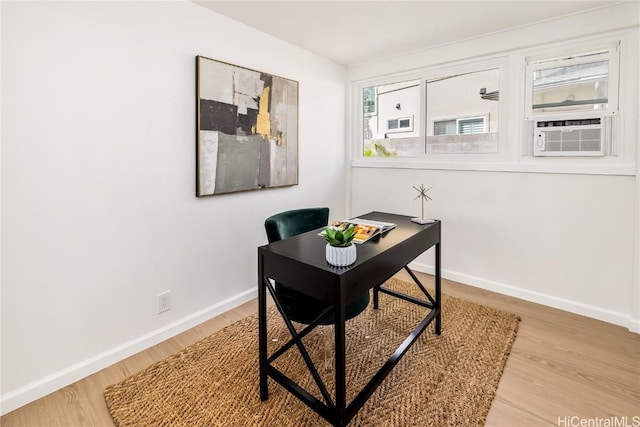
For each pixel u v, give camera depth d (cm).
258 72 258
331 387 171
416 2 216
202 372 183
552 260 260
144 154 199
